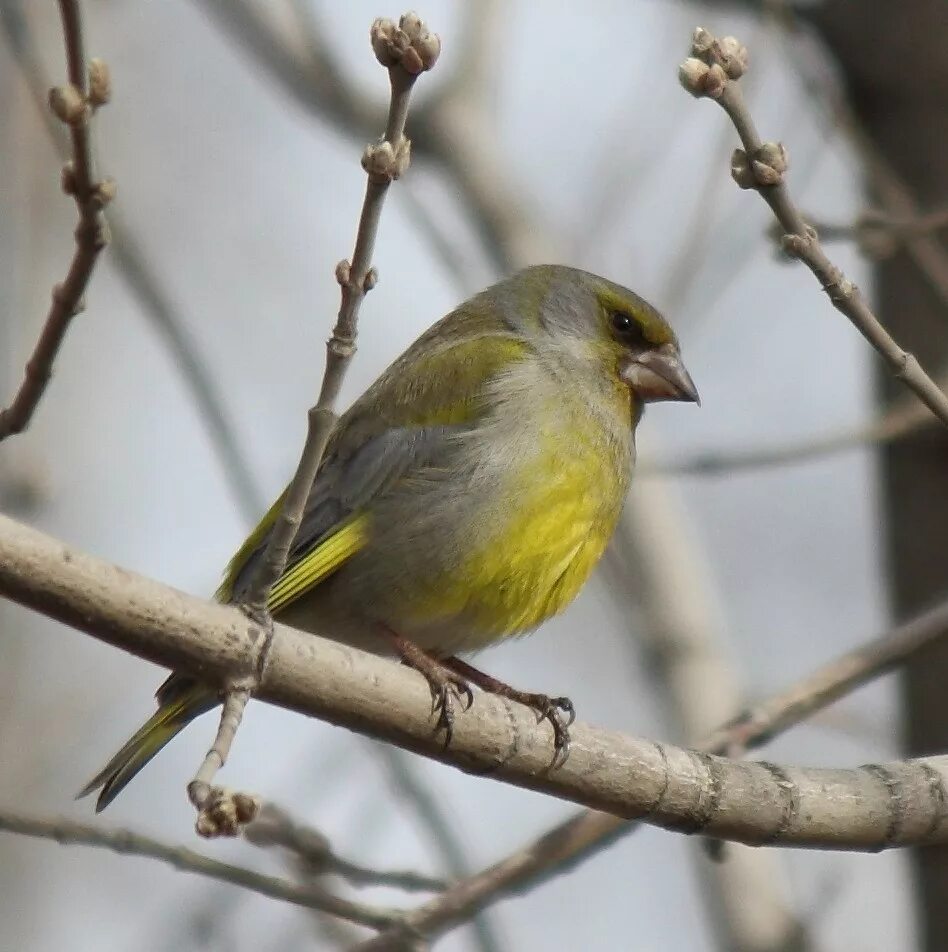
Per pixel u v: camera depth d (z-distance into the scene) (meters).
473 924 10.63
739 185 8.30
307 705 7.96
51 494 13.03
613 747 8.68
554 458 10.95
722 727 10.16
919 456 11.81
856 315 8.43
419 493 10.82
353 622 10.88
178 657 7.48
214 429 11.73
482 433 10.88
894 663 10.32
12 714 14.77
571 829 9.91
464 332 11.88
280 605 10.66
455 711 8.35
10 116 13.68
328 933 11.11
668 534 13.73
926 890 11.36
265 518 10.93
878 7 12.26
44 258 13.95
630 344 11.90
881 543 12.10
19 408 7.02
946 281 11.30
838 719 12.27
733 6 13.43
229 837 6.55
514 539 10.76
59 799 15.38
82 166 6.61
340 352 7.25
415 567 10.73
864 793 8.89
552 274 12.10
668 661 13.26
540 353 11.55
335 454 11.05
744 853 11.93
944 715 11.45
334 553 10.73
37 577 7.17
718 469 12.23
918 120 12.06
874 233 11.02
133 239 12.02
